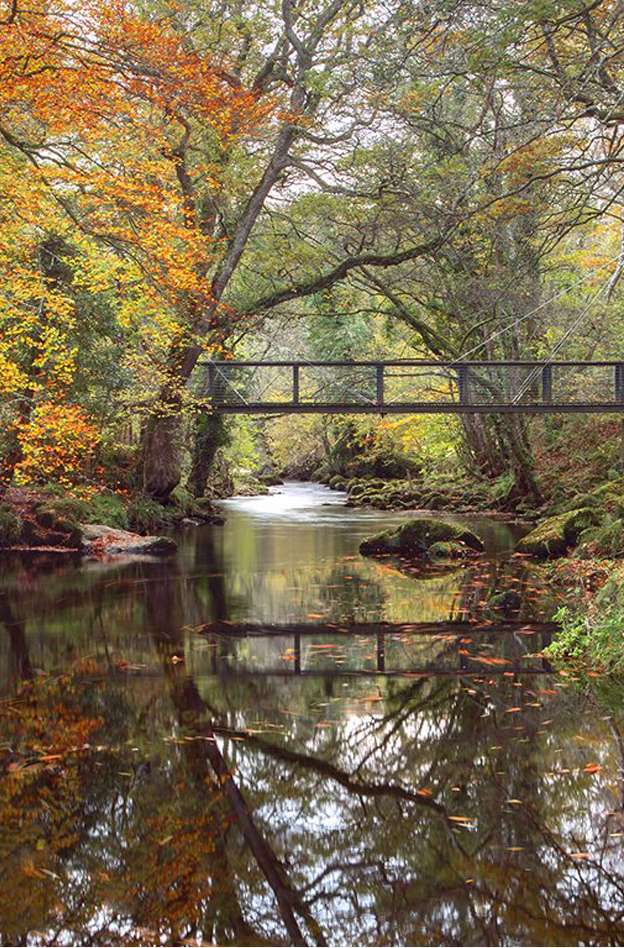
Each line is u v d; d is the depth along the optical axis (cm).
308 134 1797
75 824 469
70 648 862
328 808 492
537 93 1287
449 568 1423
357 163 1772
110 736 606
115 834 459
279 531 2019
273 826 472
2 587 1221
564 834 459
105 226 1083
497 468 2902
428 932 379
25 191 1105
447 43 1173
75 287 1539
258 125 1769
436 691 714
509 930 377
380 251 2225
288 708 668
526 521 2239
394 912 393
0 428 1550
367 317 3384
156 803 499
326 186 1895
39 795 507
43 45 905
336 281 2209
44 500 1714
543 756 568
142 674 768
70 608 1070
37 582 1266
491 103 1185
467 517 2373
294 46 1739
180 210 1334
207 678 757
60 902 394
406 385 3080
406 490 2920
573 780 527
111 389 1747
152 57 948
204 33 1559
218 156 1758
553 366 2202
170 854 441
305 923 381
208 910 395
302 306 3278
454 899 403
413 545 1606
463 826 471
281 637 919
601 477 2280
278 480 4219
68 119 1025
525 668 788
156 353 1925
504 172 1391
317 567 1441
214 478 3266
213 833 464
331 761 561
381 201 1878
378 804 496
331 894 404
